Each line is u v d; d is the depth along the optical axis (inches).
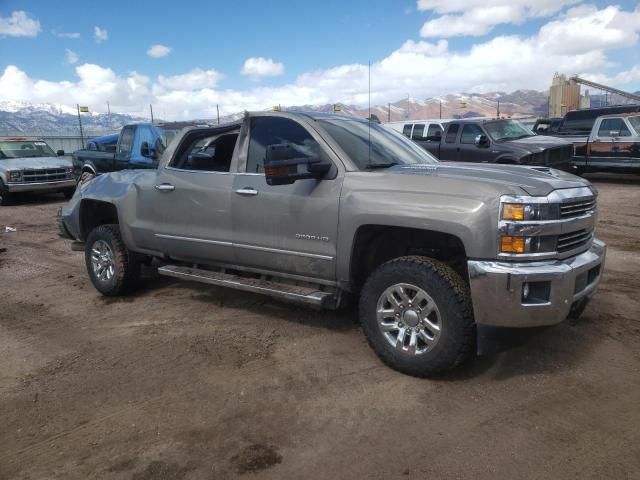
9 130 1184.2
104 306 218.2
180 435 123.3
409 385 143.5
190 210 194.5
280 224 170.1
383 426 124.6
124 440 121.9
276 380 148.6
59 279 263.4
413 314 145.2
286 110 182.2
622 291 217.0
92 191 234.8
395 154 179.8
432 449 115.3
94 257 231.9
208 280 190.7
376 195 149.8
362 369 153.7
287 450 116.6
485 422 125.0
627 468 107.5
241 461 113.2
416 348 145.9
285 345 172.1
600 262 154.2
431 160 190.2
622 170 584.4
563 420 125.2
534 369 150.7
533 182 140.6
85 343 179.2
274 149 149.9
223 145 194.1
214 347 172.1
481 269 132.7
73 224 247.8
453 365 140.6
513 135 535.8
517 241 131.8
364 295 154.2
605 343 166.6
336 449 116.4
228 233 184.7
